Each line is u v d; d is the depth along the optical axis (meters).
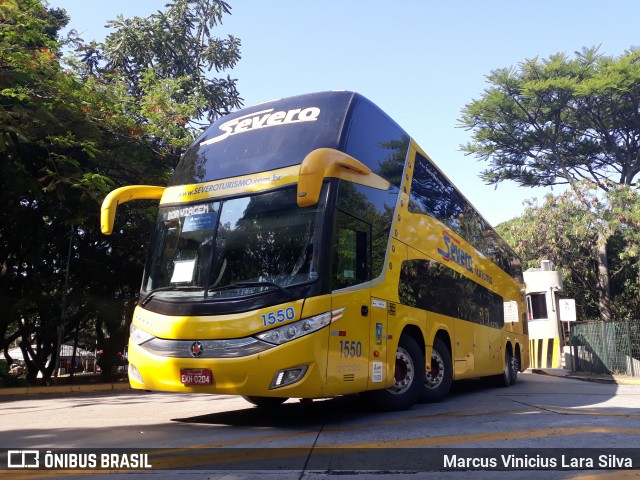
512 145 34.50
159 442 5.34
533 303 25.19
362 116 7.22
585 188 30.38
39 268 17.34
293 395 5.64
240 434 5.74
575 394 10.48
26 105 12.90
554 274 25.11
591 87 28.84
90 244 18.17
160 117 16.91
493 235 13.57
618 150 32.88
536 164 35.19
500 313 13.10
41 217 15.58
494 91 31.91
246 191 6.55
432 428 5.88
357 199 6.71
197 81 26.02
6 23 13.64
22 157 13.63
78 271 17.67
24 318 18.52
